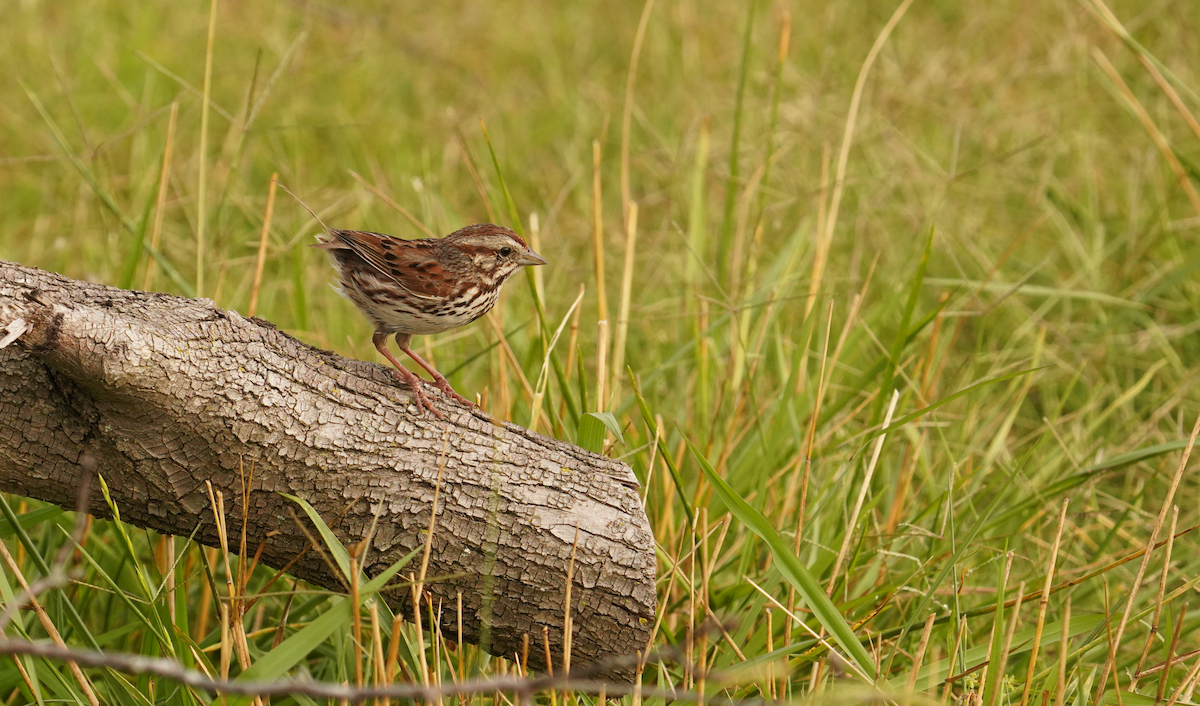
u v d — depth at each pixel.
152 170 14.36
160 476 6.58
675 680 8.00
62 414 6.37
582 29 22.77
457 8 23.73
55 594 7.91
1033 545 10.26
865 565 8.95
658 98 19.58
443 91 20.72
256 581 8.97
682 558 8.66
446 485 6.97
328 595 7.88
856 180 14.16
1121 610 8.29
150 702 7.04
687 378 11.64
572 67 21.12
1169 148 13.44
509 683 5.10
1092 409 12.16
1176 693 6.89
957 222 14.99
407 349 9.21
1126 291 13.78
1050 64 18.69
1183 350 13.27
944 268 14.68
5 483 6.60
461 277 8.97
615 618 7.17
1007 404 12.49
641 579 7.12
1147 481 10.43
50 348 5.79
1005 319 14.05
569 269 13.53
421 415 7.07
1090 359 12.78
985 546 8.95
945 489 9.96
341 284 9.13
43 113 10.45
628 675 7.50
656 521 9.32
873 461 8.36
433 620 7.05
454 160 17.23
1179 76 17.61
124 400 6.15
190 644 7.07
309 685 4.88
